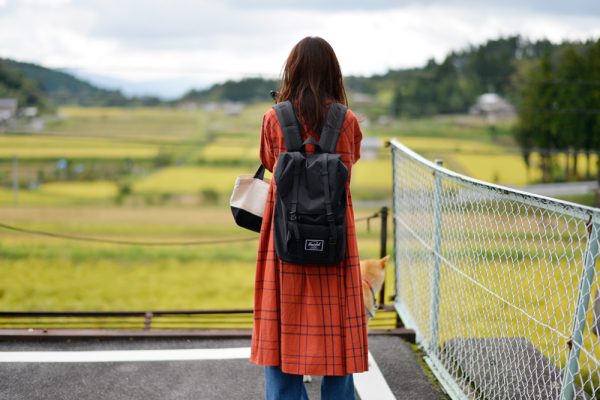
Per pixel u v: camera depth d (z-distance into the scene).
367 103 113.00
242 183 2.29
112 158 113.38
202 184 98.44
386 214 4.41
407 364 3.38
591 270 1.85
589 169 57.56
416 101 107.81
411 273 3.91
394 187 4.36
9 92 124.19
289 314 2.15
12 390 3.02
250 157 116.94
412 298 3.91
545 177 61.97
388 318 4.41
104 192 93.56
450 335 3.20
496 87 95.88
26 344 3.58
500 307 2.47
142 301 25.08
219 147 122.38
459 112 104.00
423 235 3.56
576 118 54.44
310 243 2.01
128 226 62.50
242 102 163.62
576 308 1.91
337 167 2.04
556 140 58.69
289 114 2.16
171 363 3.37
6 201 82.56
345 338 2.16
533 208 2.14
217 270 34.31
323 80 2.21
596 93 52.53
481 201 2.61
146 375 3.22
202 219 70.75
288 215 2.03
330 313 2.15
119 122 141.50
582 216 1.86
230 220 70.62
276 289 2.18
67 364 3.33
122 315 3.96
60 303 24.09
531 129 61.53
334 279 2.15
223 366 3.35
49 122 132.25
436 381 3.18
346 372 2.15
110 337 3.66
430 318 3.40
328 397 2.25
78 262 35.16
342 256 2.08
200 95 169.38
